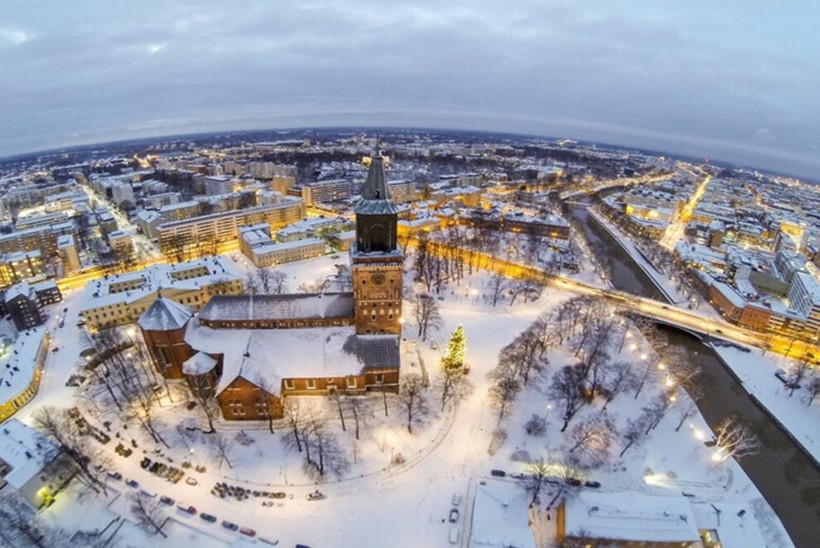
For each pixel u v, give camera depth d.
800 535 78.31
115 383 100.69
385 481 80.50
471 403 100.44
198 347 99.62
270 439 88.94
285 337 102.38
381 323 102.88
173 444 87.44
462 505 76.50
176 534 71.12
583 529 67.19
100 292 141.25
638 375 113.19
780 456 96.88
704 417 107.62
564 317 135.62
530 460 85.50
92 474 81.00
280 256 189.38
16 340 128.38
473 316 146.00
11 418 92.50
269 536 70.69
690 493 81.62
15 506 74.12
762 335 146.25
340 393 100.12
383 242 94.94
